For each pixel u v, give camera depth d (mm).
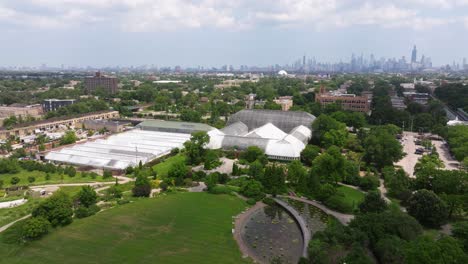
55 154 192375
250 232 107938
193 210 121188
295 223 115250
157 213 117875
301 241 102688
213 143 199125
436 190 128000
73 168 165750
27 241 97375
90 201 124125
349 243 88062
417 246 75375
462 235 91312
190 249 95000
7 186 148500
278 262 88062
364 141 197750
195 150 178375
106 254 91438
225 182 150625
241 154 185875
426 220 106625
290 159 182625
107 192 136750
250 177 151250
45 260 88625
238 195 138250
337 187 146375
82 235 101750
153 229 106250
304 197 137625
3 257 90000
